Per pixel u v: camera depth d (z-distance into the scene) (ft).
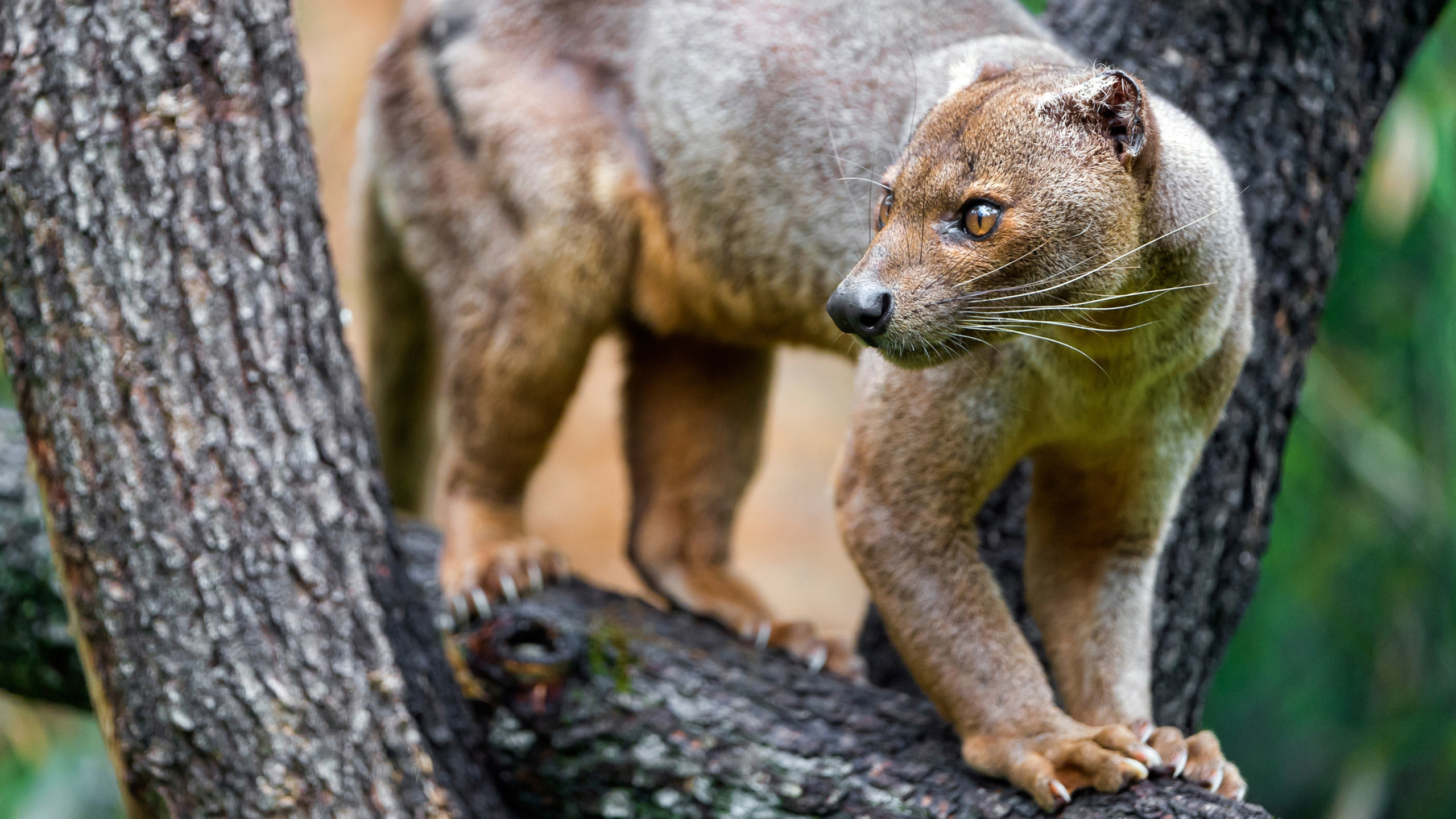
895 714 21.83
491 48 26.48
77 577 19.49
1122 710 20.43
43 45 18.84
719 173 24.47
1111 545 21.39
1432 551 39.06
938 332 17.97
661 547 28.53
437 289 27.48
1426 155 34.09
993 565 24.82
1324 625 41.37
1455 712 38.93
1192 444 20.47
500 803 21.93
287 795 19.48
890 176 19.04
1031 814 19.10
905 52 22.88
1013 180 17.80
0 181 19.03
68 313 18.97
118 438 19.07
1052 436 20.54
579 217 25.73
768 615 26.76
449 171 26.89
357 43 66.49
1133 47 24.36
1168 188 18.38
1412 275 38.68
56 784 36.88
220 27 19.34
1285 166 23.72
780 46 23.84
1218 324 19.20
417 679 20.89
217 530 19.35
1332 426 38.50
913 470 20.47
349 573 20.35
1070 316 18.54
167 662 19.27
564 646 22.86
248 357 19.65
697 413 28.78
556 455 61.41
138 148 18.98
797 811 20.86
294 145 20.24
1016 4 24.04
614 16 25.91
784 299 24.56
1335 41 24.27
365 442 21.07
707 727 21.93
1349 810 38.29
